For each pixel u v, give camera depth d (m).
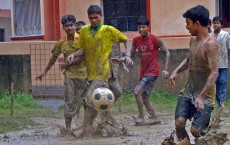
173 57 33.38
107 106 18.62
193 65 14.28
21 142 19.72
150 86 23.47
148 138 19.50
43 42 35.53
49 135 20.98
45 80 35.44
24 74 35.84
